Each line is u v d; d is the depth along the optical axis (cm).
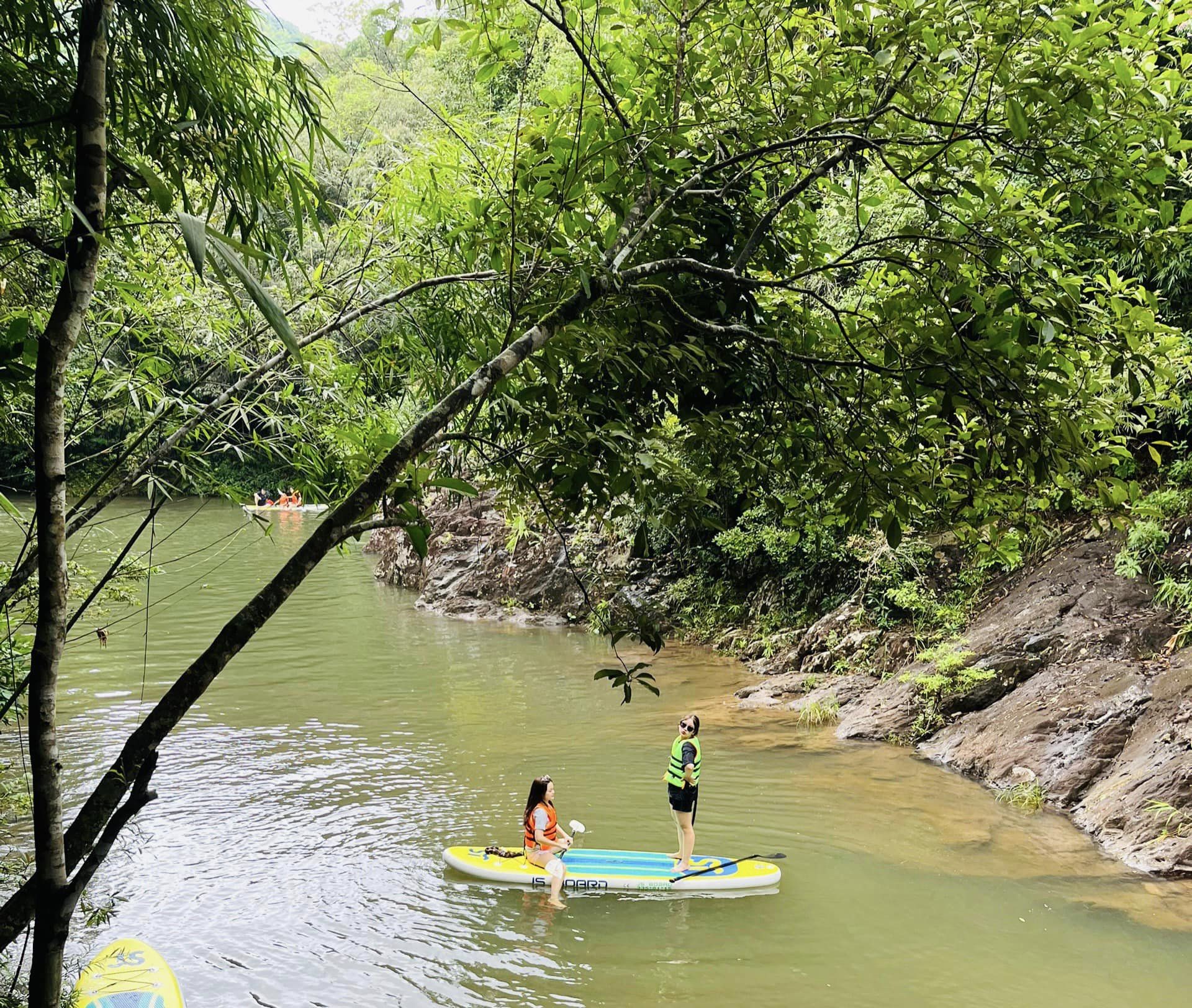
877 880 838
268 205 297
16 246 313
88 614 895
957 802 997
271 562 2589
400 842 930
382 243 505
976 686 1175
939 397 341
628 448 306
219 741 1220
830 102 361
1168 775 885
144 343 483
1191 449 1254
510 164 408
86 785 1036
